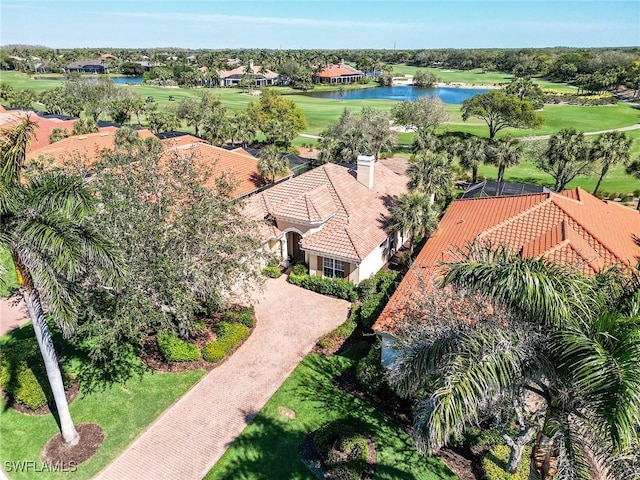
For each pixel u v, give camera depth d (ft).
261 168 131.03
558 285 35.68
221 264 69.67
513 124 273.54
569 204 86.94
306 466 54.29
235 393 66.23
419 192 112.37
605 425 28.71
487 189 130.52
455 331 37.83
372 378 65.10
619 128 301.63
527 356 33.35
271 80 610.65
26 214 45.32
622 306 36.91
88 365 70.44
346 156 174.19
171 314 70.74
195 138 203.31
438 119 282.15
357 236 95.25
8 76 580.71
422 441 31.89
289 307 89.30
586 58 639.35
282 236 102.78
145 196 70.28
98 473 53.72
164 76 569.23
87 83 351.46
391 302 70.18
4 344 76.28
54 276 45.21
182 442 57.93
